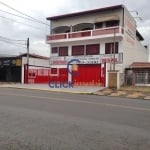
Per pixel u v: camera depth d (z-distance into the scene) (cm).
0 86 2798
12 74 3659
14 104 1206
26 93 1859
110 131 709
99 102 1385
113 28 3247
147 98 1817
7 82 3525
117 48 3303
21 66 3512
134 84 3189
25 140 607
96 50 3459
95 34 3378
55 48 3834
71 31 3744
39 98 1502
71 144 580
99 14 3500
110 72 2739
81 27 3706
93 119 877
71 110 1066
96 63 3409
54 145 571
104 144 585
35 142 592
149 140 630
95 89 2481
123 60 3284
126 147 568
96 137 642
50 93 1986
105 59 3356
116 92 2208
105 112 1034
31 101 1343
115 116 947
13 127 733
